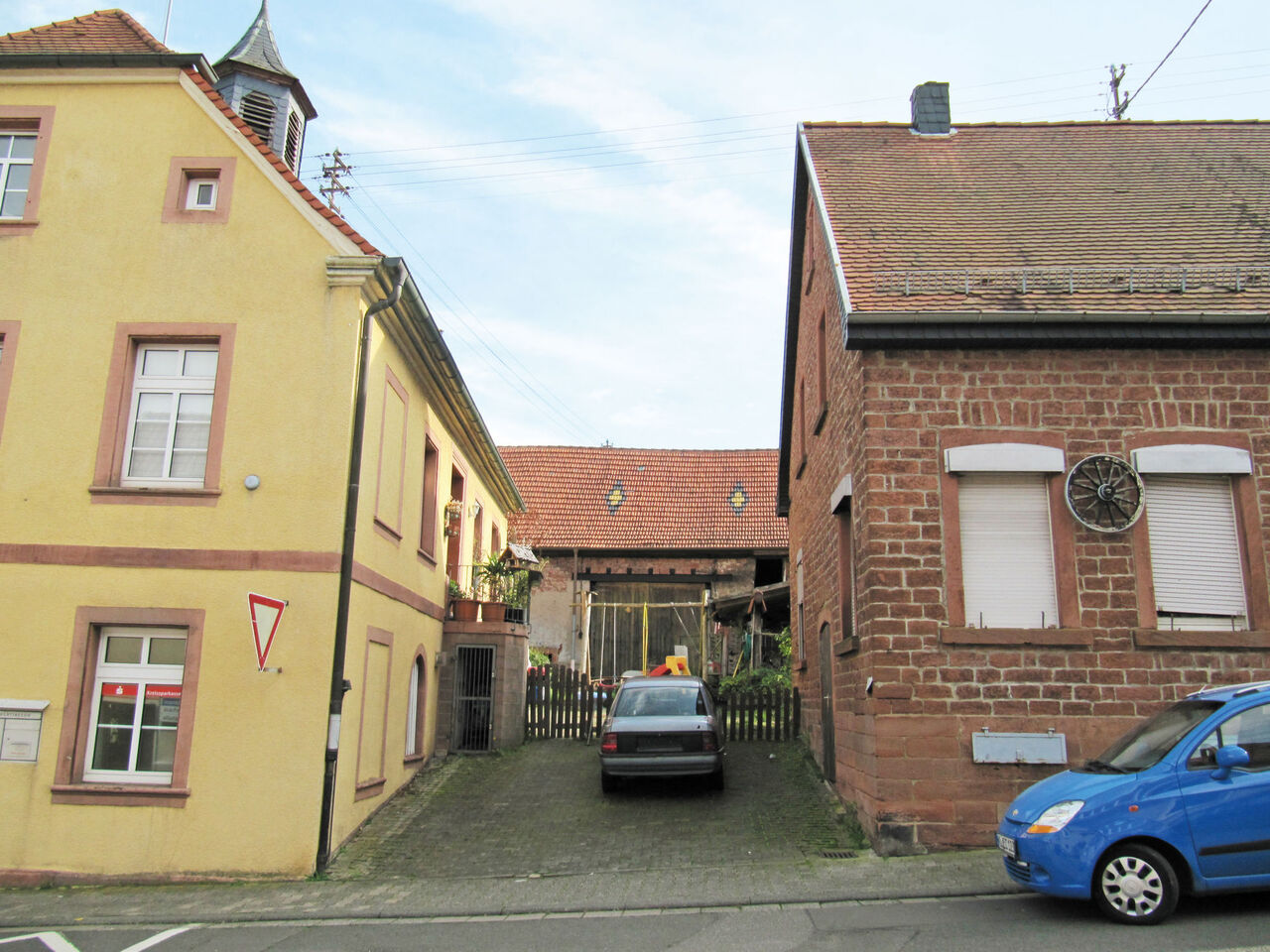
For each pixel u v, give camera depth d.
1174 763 7.09
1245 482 10.20
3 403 10.88
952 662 9.75
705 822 11.42
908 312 10.12
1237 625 10.03
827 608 13.40
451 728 15.71
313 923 8.18
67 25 12.80
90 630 10.42
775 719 16.98
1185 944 6.28
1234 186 13.32
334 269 10.97
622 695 13.84
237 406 10.79
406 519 13.27
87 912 8.71
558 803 12.55
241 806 9.94
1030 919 7.11
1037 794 7.50
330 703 10.16
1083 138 15.30
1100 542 10.06
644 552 29.45
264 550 10.46
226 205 11.28
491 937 7.48
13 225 11.30
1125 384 10.34
